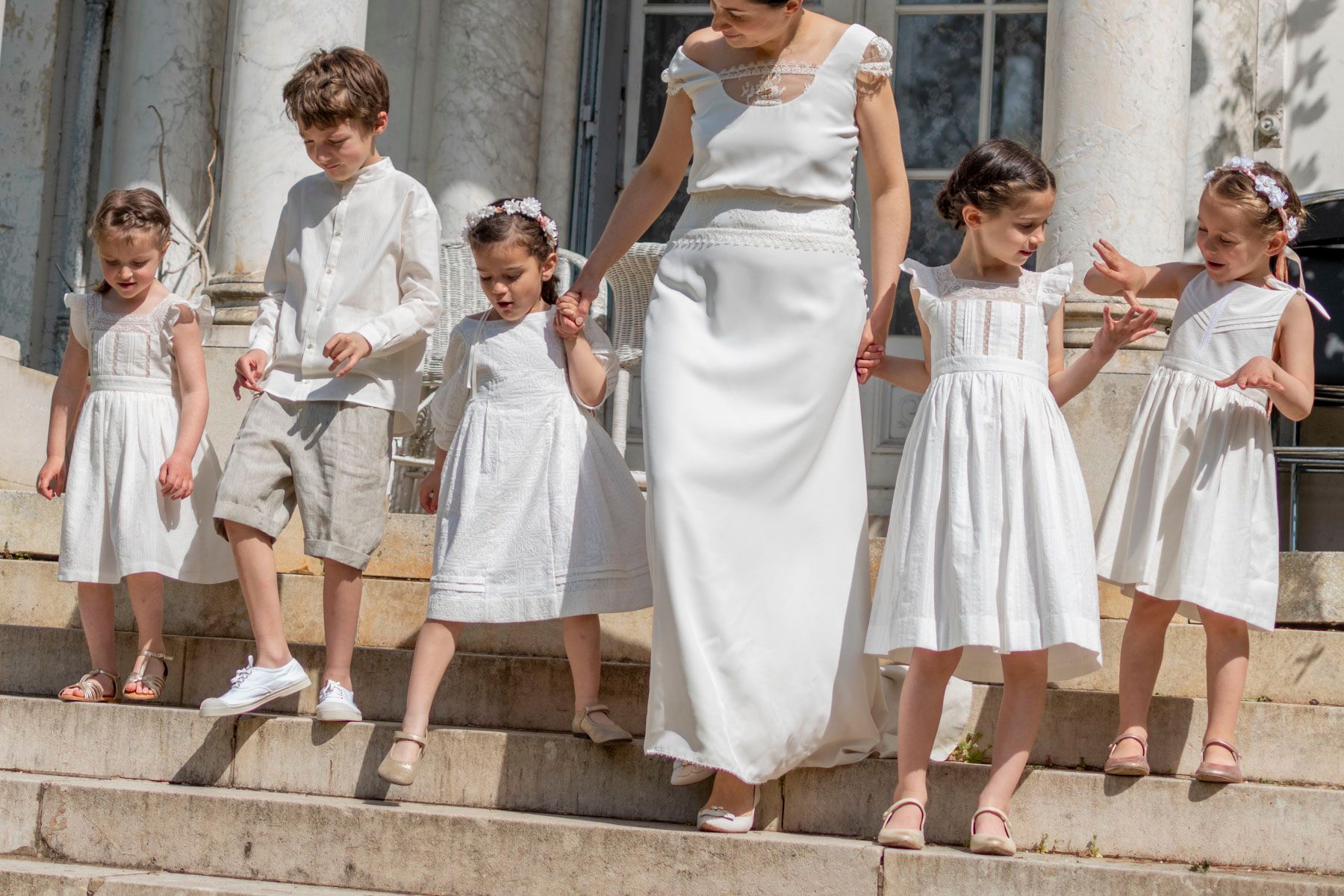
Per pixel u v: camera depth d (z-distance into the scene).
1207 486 5.09
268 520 5.47
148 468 5.89
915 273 5.14
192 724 5.37
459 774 5.13
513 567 5.22
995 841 4.49
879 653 4.81
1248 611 4.97
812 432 4.93
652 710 4.75
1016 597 4.66
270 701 5.49
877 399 10.23
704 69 5.11
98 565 5.86
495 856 4.61
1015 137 10.31
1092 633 4.62
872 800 4.87
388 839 4.70
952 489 4.79
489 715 5.66
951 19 10.47
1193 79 9.97
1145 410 5.32
